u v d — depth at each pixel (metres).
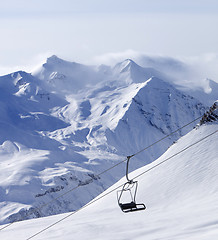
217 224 31.80
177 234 30.42
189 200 58.53
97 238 36.12
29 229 48.50
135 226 38.84
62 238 38.44
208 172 67.56
